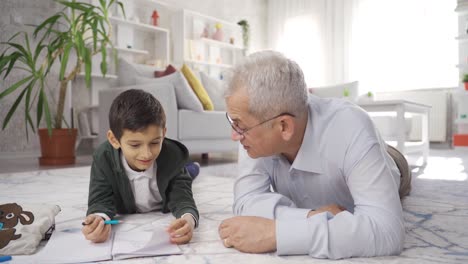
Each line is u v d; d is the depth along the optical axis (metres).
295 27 6.44
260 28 6.85
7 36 3.83
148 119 1.04
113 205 1.19
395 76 5.56
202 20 5.81
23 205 1.04
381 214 0.80
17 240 0.89
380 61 5.66
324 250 0.80
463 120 4.56
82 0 4.29
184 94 3.08
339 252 0.80
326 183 0.93
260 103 0.79
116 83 3.55
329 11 6.06
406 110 3.00
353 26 5.83
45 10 4.08
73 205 1.53
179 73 3.07
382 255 0.82
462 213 1.38
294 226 0.82
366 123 0.86
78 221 1.23
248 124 0.82
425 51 5.33
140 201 1.28
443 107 5.17
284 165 0.98
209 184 2.12
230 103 0.82
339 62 6.01
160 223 1.18
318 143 0.88
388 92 5.61
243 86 0.80
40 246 0.95
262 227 0.86
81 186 2.06
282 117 0.80
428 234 1.08
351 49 5.85
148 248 0.88
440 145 5.33
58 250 0.89
